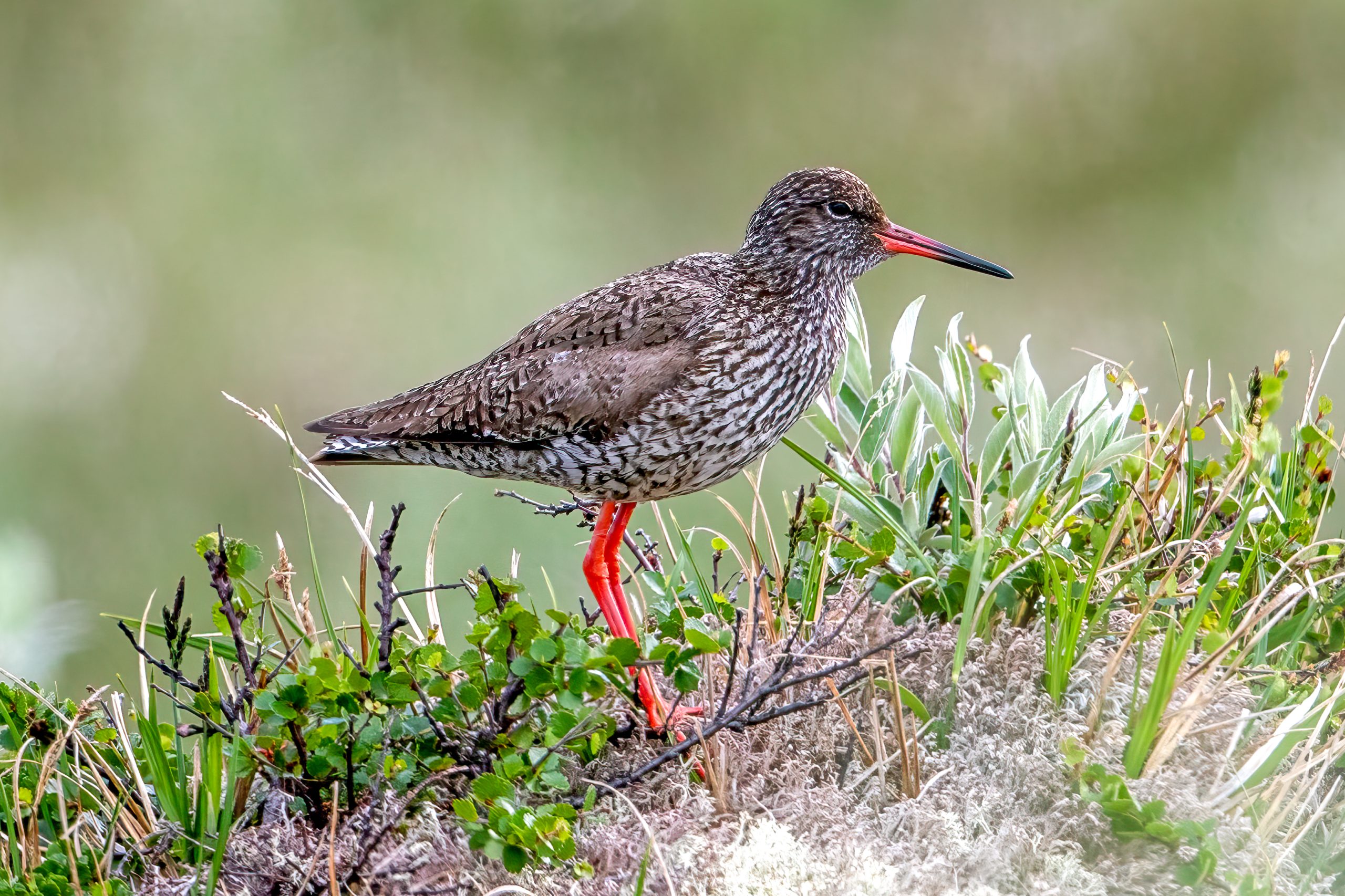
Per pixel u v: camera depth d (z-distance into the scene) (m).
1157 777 7.47
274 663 8.80
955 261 10.80
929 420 10.14
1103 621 8.59
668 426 9.69
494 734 7.66
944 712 8.20
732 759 8.04
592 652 7.50
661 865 6.96
